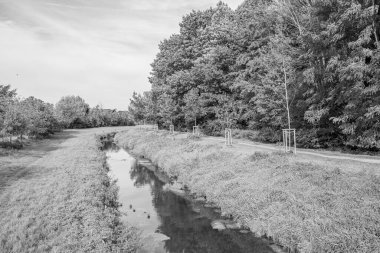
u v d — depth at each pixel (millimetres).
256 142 33469
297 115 28094
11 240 10250
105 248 10320
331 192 13484
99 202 14938
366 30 19125
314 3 23078
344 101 22172
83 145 39750
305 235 11500
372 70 18797
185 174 24359
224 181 19703
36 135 45031
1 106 31203
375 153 20828
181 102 50906
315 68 23734
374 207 11414
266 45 34906
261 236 13477
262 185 17062
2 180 18141
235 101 40562
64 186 16844
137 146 46812
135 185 24516
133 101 76688
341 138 23672
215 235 13992
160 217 16609
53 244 10273
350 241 10094
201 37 52812
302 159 19969
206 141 35625
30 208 13352
